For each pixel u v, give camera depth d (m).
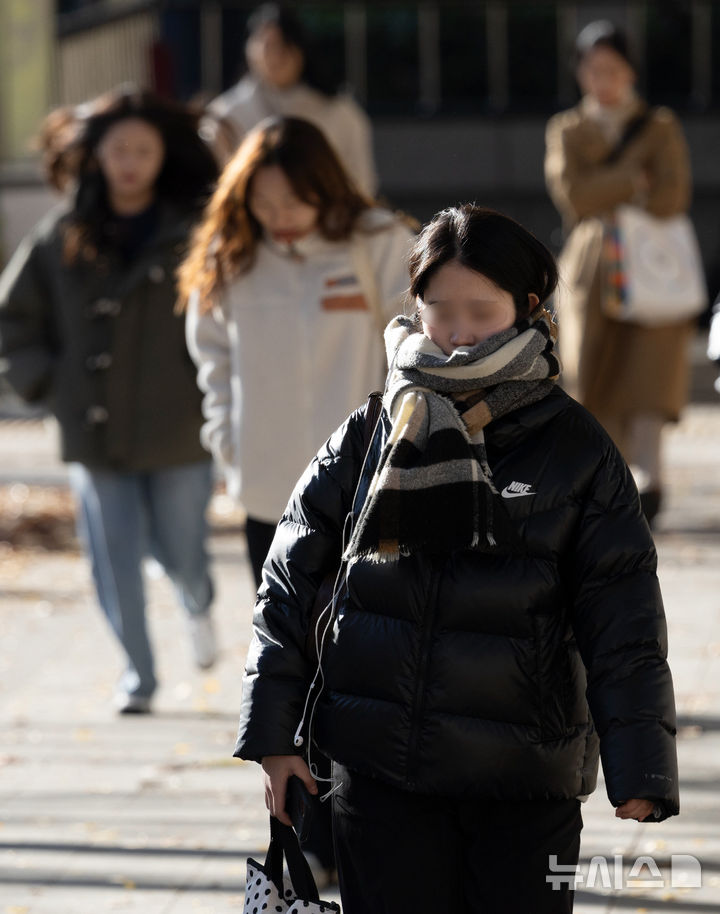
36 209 49.09
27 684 18.55
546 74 50.72
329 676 8.03
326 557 8.36
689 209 49.97
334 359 13.09
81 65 48.97
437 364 7.66
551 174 24.45
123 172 16.41
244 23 48.03
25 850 13.12
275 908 8.23
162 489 17.12
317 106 23.44
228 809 14.05
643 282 23.22
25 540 27.14
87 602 22.86
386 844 8.00
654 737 7.52
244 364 13.23
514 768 7.72
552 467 7.81
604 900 11.56
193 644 18.14
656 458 24.39
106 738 16.30
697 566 22.72
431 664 7.75
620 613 7.70
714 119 49.94
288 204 12.70
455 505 7.61
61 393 16.72
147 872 12.59
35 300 16.97
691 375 40.75
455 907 8.08
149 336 16.58
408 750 7.78
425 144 50.59
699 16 50.50
